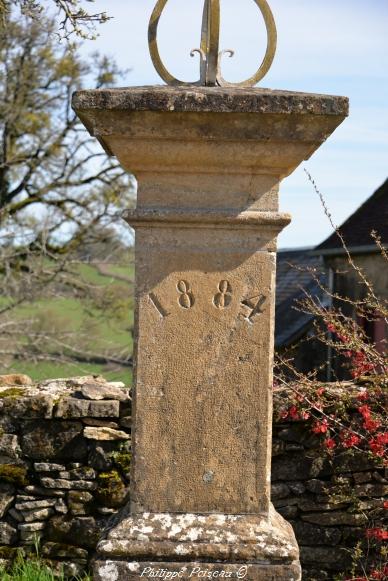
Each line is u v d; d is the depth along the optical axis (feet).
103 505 16.11
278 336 51.75
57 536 16.12
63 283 47.37
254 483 10.59
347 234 46.09
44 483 16.16
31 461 16.29
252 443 10.57
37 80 48.60
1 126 47.88
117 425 16.24
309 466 16.02
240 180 10.43
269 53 11.12
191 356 10.54
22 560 15.67
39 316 47.60
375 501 15.98
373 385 16.35
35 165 49.14
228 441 10.58
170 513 10.62
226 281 10.50
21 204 48.91
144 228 10.50
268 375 10.53
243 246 10.47
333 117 9.91
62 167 49.42
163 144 10.12
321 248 47.14
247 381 10.54
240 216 10.34
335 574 15.89
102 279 47.73
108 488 16.07
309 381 16.26
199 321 10.52
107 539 10.41
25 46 46.70
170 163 10.32
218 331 10.52
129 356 47.34
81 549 16.02
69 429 16.25
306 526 15.98
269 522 10.60
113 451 16.20
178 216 10.36
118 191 48.19
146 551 10.27
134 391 10.64
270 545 10.31
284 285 60.29
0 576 15.12
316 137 10.03
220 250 10.48
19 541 16.15
